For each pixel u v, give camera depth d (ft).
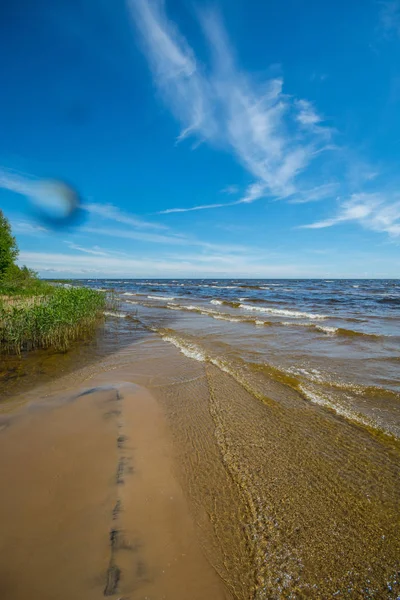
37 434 13.58
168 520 8.86
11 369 24.56
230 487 10.45
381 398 18.30
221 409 16.84
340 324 45.93
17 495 9.50
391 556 7.83
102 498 9.51
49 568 7.04
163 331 40.52
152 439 13.52
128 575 7.04
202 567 7.45
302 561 7.70
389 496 10.05
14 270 88.28
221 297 106.52
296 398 18.39
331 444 13.30
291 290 155.84
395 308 70.79
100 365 25.63
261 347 31.04
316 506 9.61
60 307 37.50
